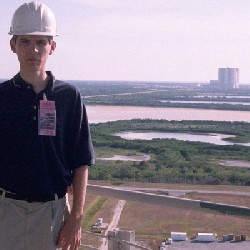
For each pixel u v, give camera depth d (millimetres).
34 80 3357
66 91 3393
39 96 3316
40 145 3291
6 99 3301
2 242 3377
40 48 3338
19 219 3359
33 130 3283
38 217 3371
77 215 3449
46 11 3379
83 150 3480
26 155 3279
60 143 3367
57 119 3342
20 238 3373
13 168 3291
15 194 3322
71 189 3602
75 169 3512
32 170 3281
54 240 3418
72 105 3416
